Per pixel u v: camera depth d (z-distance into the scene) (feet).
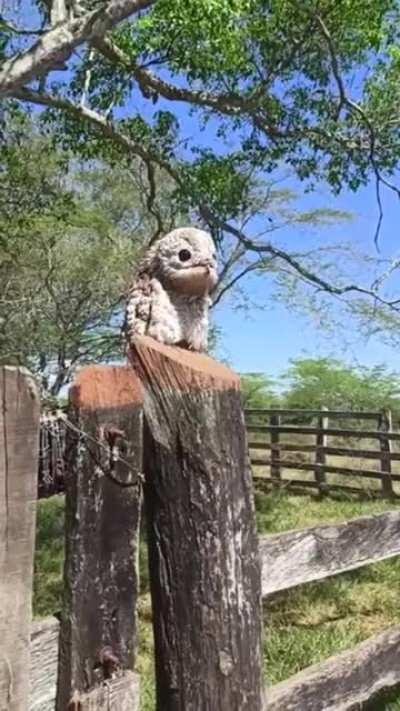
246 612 6.15
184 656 5.98
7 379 4.61
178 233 8.93
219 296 40.14
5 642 4.66
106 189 48.11
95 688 5.41
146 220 48.34
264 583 8.52
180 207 26.27
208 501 5.97
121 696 5.52
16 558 4.68
